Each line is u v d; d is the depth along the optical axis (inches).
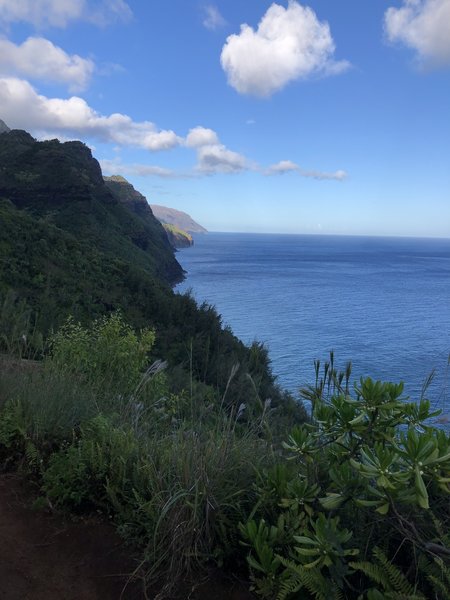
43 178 3565.5
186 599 82.2
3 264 1094.4
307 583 69.5
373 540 79.0
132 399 158.2
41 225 1449.3
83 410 149.6
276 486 92.1
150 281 1396.4
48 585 85.6
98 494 111.4
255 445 113.2
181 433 116.4
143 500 100.4
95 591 84.5
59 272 1195.3
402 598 66.2
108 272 1347.2
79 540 98.9
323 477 93.1
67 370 187.8
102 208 3772.1
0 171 3629.4
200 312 1174.3
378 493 70.4
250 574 83.7
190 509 90.9
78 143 4355.3
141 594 83.9
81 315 949.2
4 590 83.3
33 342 204.1
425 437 69.2
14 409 138.1
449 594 65.4
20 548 95.5
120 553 94.6
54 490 110.7
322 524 72.3
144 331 254.5
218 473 97.9
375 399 79.1
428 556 73.5
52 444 134.9
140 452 116.6
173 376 308.2
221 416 126.0
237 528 91.5
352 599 76.4
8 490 117.6
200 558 90.3
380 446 70.8
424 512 77.5
